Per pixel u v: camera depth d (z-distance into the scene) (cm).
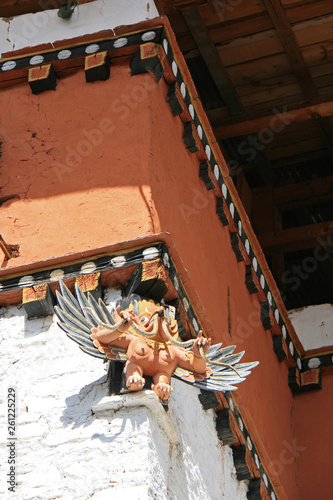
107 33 1212
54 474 956
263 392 1386
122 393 971
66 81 1205
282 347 1522
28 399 1008
